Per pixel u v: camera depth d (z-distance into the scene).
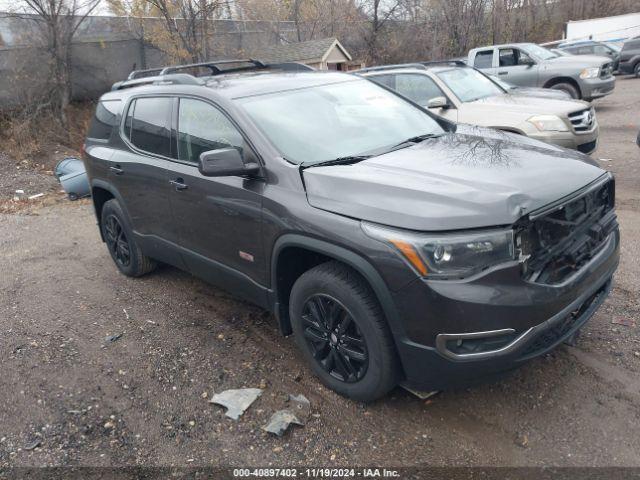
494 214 2.73
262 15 24.69
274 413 3.32
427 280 2.71
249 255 3.69
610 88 14.56
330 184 3.18
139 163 4.63
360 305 3.02
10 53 15.75
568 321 3.10
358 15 28.36
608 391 3.26
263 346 4.09
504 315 2.69
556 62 14.45
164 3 17.61
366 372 3.15
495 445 2.95
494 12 27.88
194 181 3.99
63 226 7.79
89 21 18.12
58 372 3.91
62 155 14.06
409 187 2.98
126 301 5.03
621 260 5.05
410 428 3.12
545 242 2.94
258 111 3.80
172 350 4.11
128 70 19.02
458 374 2.81
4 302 5.19
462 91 8.30
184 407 3.45
